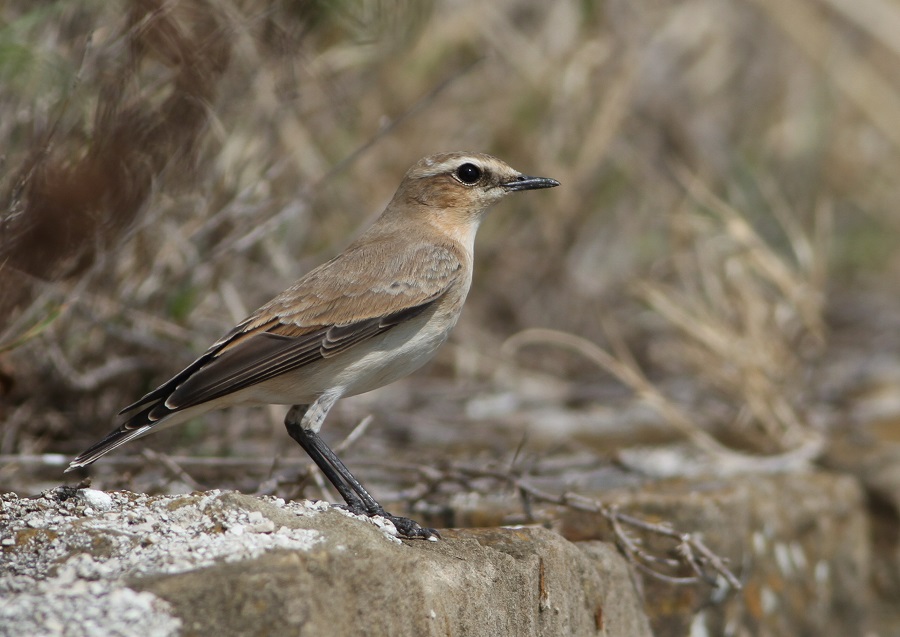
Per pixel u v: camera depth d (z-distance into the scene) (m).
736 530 10.67
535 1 18.77
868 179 22.23
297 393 9.24
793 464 12.97
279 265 14.38
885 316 19.89
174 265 12.73
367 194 16.42
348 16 13.39
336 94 15.06
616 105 18.03
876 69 22.50
